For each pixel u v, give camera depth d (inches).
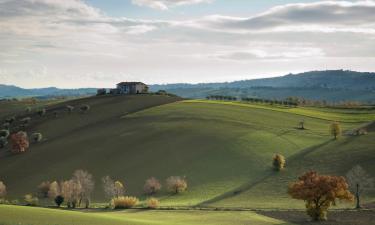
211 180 4926.2
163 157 5659.5
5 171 5935.0
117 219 2667.3
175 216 3378.4
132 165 5546.3
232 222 3058.6
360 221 3179.1
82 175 4697.3
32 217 2406.5
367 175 4473.4
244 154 5506.9
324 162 5073.8
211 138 6097.4
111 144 6338.6
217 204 4047.7
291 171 4923.7
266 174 4931.1
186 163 5418.3
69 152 6284.5
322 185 3228.3
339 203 3927.2
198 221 3085.6
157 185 4766.2
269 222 3110.2
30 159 6259.8
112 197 4606.3
